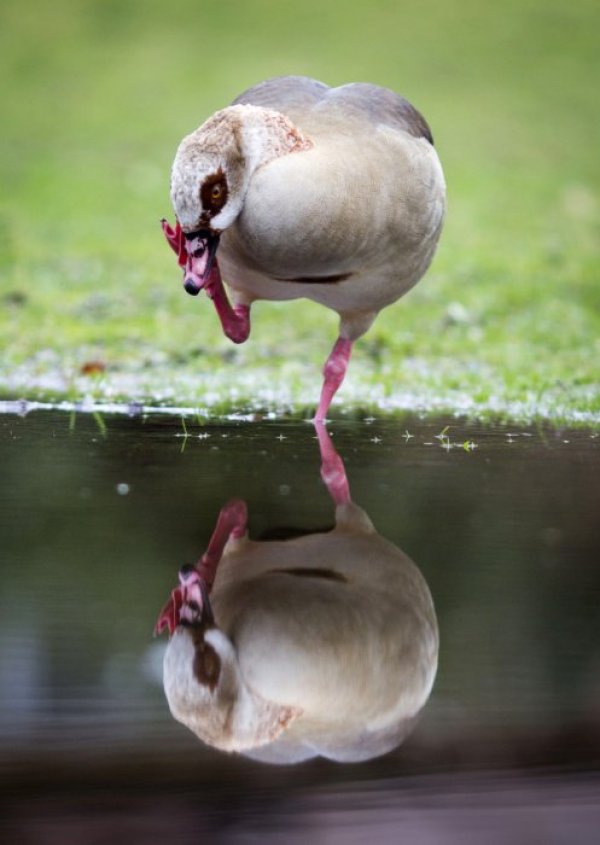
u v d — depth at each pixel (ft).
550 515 28.58
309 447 35.60
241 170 31.37
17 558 24.61
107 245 69.56
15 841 15.24
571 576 24.27
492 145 97.96
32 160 90.58
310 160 31.91
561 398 44.01
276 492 30.25
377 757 17.31
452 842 15.55
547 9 132.57
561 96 113.29
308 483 31.24
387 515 28.35
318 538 26.53
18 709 18.19
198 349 50.08
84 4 130.93
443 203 36.17
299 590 23.36
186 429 37.70
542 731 17.88
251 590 23.40
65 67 116.67
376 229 33.35
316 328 54.39
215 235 31.71
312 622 21.84
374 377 46.70
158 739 17.53
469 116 105.81
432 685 19.44
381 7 131.85
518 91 113.60
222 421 39.22
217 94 110.32
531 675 19.72
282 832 15.56
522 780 16.76
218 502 29.14
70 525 26.94
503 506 29.30
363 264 33.99
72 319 54.60
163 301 58.18
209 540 26.13
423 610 22.49
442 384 46.03
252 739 17.71
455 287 61.52
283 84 37.09
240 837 15.43
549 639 21.08
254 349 50.75
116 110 106.63
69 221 74.69
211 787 16.37
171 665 19.79
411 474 32.45
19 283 59.88
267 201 31.37
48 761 16.84
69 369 46.91
